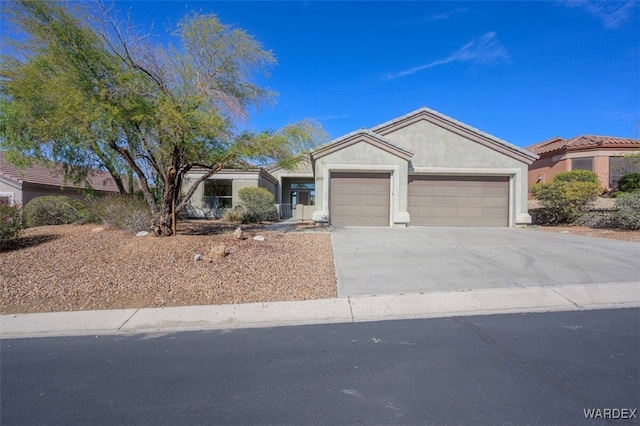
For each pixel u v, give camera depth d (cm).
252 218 1936
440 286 698
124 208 1195
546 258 910
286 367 403
